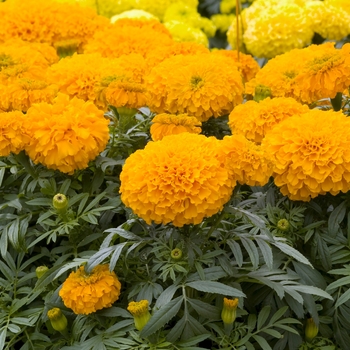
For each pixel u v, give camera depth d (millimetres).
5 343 866
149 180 806
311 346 860
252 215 832
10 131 881
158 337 815
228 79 988
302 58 1032
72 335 854
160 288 843
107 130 912
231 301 808
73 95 1034
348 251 884
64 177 945
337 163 850
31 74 1050
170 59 1014
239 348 821
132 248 833
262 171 812
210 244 855
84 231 904
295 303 855
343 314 862
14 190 966
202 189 806
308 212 914
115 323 850
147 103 1002
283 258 890
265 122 940
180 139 838
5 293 894
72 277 836
